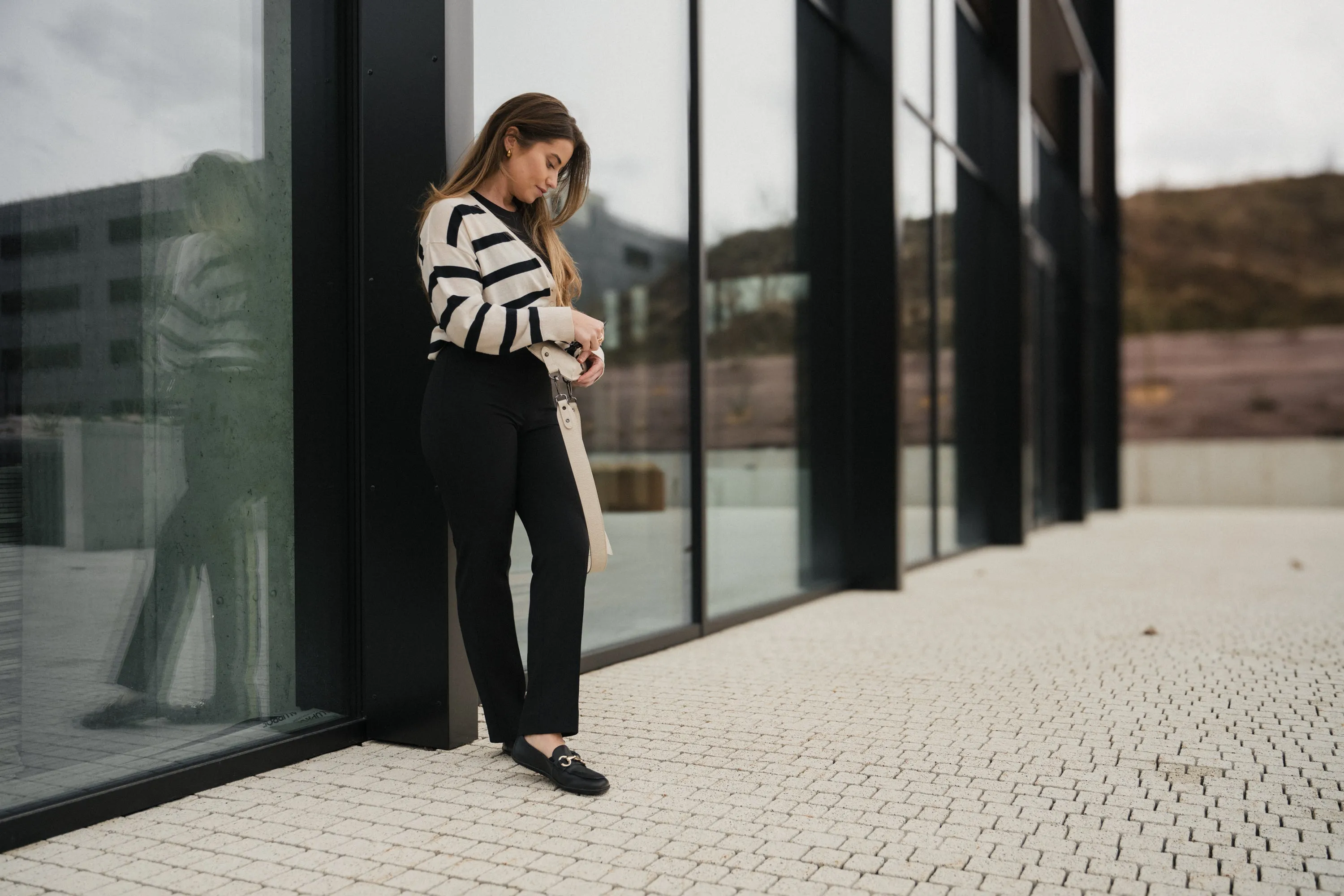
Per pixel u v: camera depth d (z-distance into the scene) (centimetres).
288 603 264
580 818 214
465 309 218
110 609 225
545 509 235
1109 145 1362
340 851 196
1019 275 841
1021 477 845
